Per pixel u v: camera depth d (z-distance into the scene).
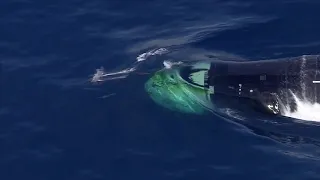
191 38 50.41
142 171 41.03
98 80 47.19
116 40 50.81
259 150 41.78
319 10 51.72
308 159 41.06
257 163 41.06
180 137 42.91
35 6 54.25
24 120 44.81
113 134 43.38
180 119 43.94
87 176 40.94
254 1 53.31
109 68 48.34
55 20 52.94
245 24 51.16
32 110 45.47
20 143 43.28
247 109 44.09
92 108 45.16
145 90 45.91
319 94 42.72
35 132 43.91
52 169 41.53
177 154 41.88
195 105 44.66
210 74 45.44
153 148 42.38
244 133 42.88
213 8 53.25
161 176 40.66
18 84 47.53
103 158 41.97
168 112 44.38
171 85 45.75
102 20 52.81
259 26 50.84
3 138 43.62
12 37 51.62
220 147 42.16
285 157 41.25
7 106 45.88
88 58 49.38
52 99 46.16
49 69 48.66
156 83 46.19
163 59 48.38
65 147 42.81
